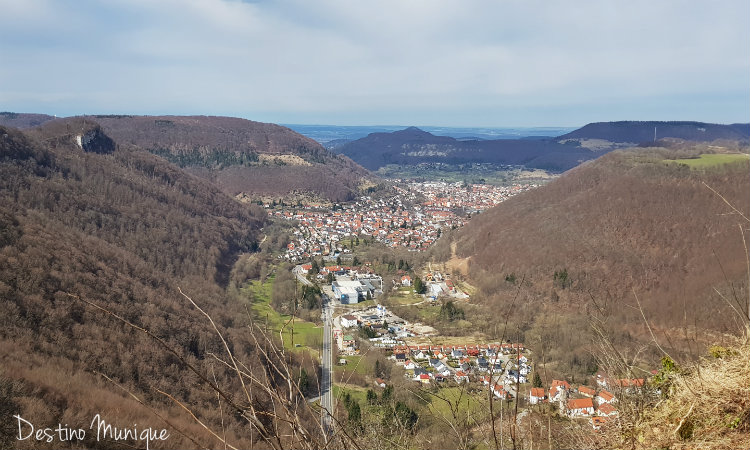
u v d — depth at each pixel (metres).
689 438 3.68
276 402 2.88
